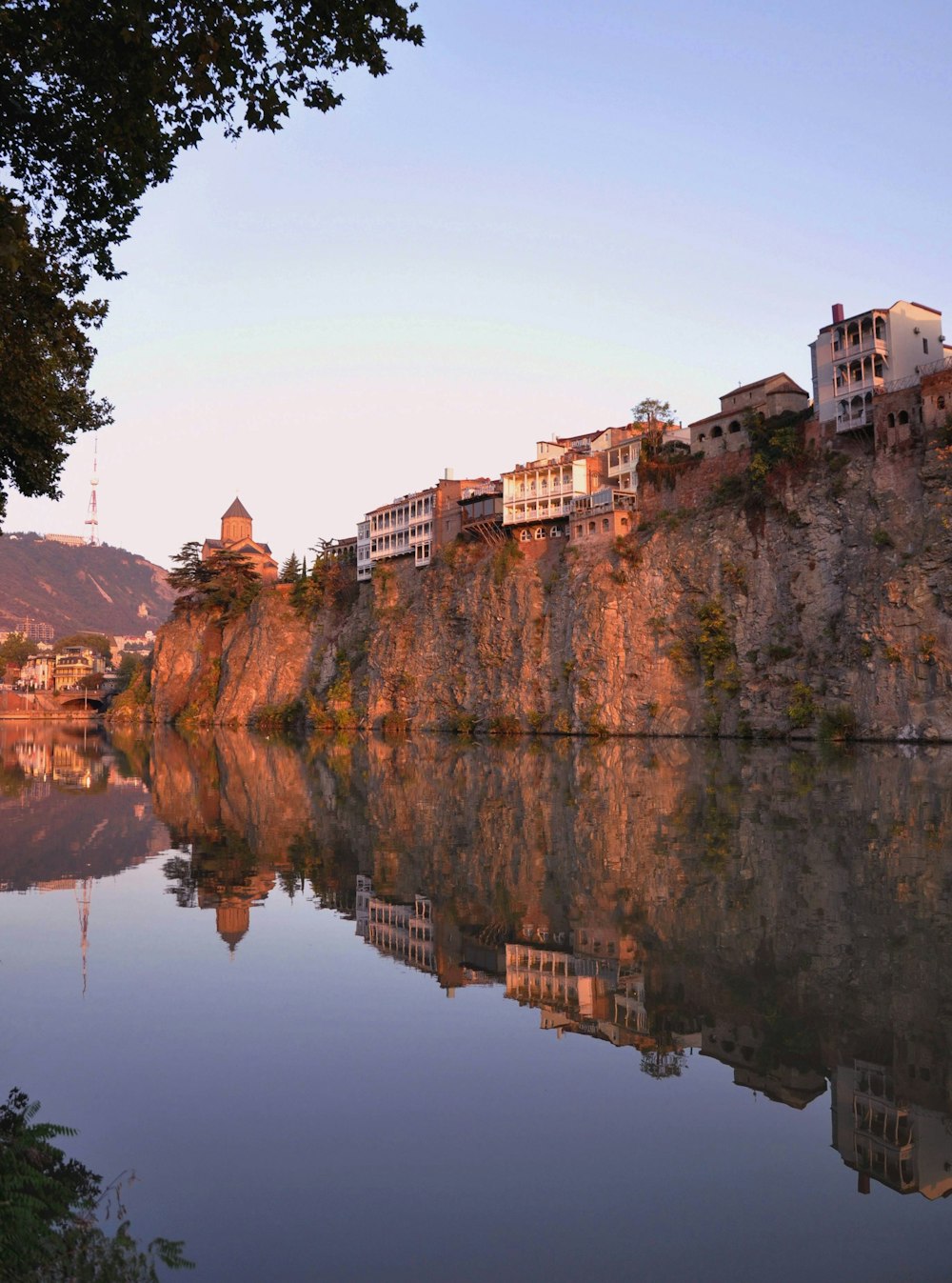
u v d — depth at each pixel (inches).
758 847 1039.0
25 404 879.7
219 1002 599.2
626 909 800.9
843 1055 505.4
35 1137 402.3
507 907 822.5
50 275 759.1
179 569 6683.1
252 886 925.8
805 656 3095.5
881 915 755.4
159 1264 328.2
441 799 1582.2
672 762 2218.3
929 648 2659.9
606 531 3941.9
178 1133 428.1
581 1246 343.6
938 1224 357.7
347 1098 464.8
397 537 5255.9
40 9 529.3
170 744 3858.3
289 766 2450.8
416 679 4722.0
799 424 3341.5
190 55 550.0
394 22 581.6
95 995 612.4
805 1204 373.1
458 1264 332.2
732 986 608.7
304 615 5812.0
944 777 1688.0
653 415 4362.7
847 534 3051.2
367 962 677.9
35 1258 322.0
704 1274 326.6
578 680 3779.5
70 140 603.8
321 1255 335.9
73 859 1077.8
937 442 2783.0
